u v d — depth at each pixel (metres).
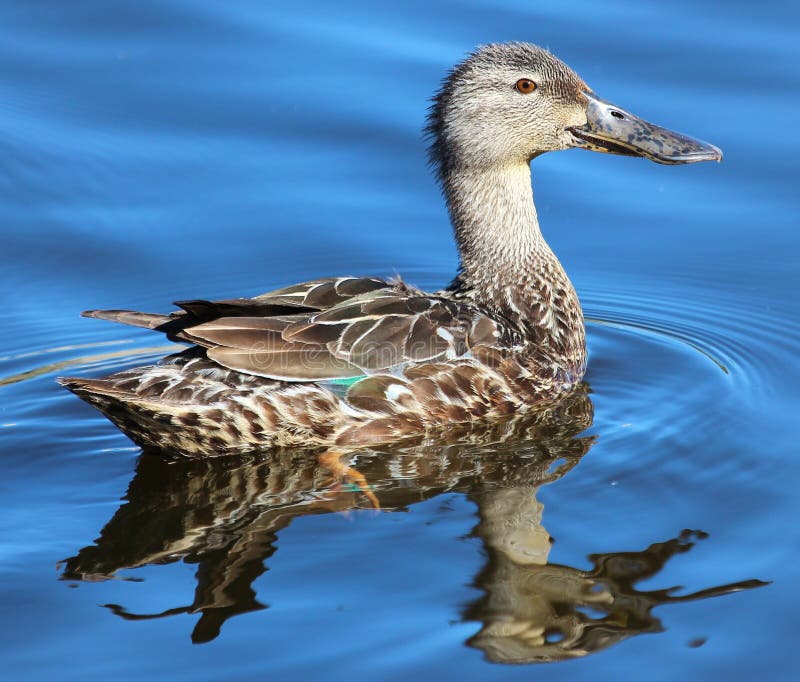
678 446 12.95
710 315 16.75
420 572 10.67
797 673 9.38
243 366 12.47
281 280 17.52
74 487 12.46
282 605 10.23
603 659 9.57
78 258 17.81
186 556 11.07
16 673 9.38
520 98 14.93
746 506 11.69
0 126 19.91
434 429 13.49
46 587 10.58
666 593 10.38
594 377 15.07
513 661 9.49
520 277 15.05
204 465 12.93
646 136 15.11
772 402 14.01
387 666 9.43
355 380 13.02
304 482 12.52
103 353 15.82
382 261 18.08
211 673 9.34
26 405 14.35
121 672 9.38
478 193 15.16
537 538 11.23
